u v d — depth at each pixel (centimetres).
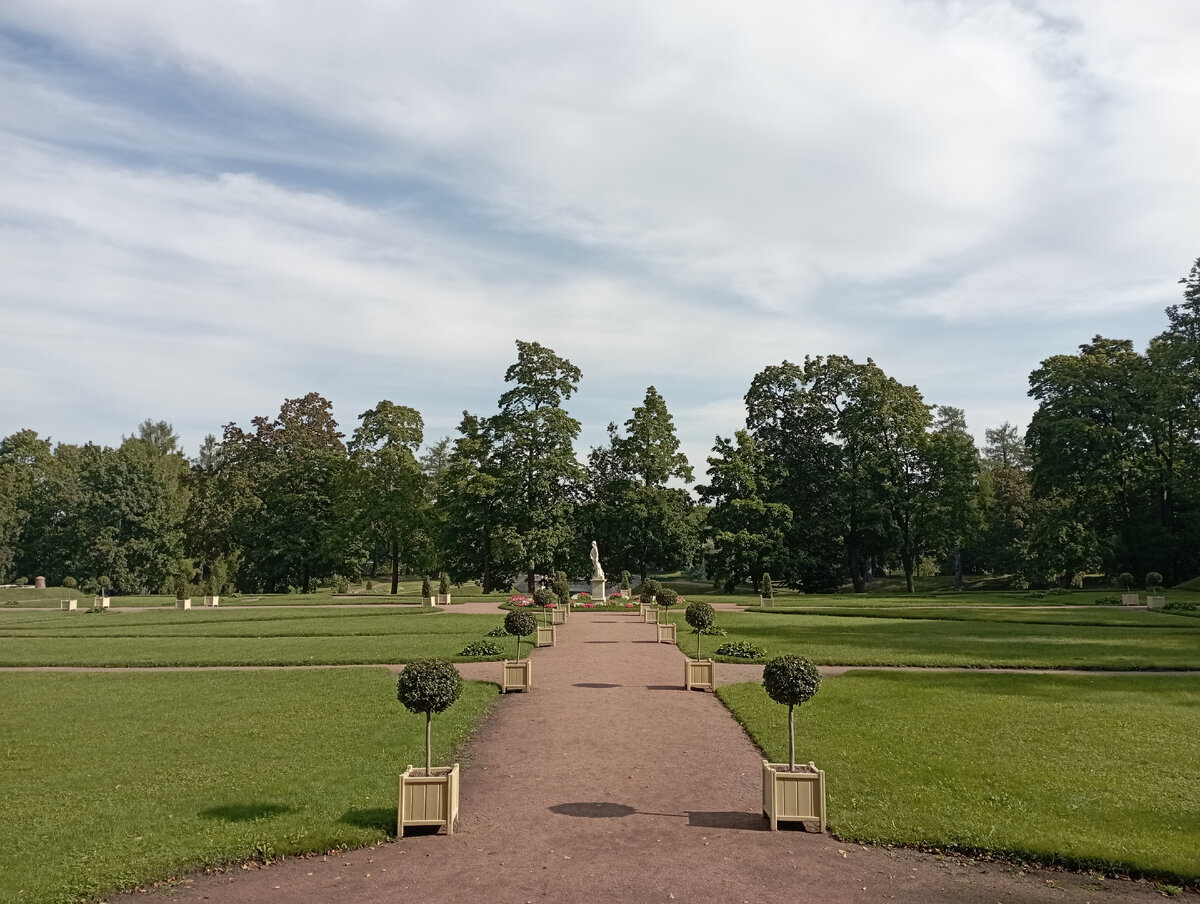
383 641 2811
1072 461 5703
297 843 966
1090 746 1350
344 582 6688
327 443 7450
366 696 1803
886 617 3672
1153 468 5756
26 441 8906
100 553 6969
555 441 5981
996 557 7175
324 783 1182
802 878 872
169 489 7544
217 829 1008
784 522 6031
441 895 835
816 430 6569
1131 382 5784
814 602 4681
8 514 7456
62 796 1149
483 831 1016
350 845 973
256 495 6944
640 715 1639
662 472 6366
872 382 6225
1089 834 973
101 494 7150
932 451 6134
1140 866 889
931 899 826
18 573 7731
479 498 5884
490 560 6003
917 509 6138
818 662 2222
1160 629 3067
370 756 1324
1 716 1675
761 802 1121
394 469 6347
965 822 1012
